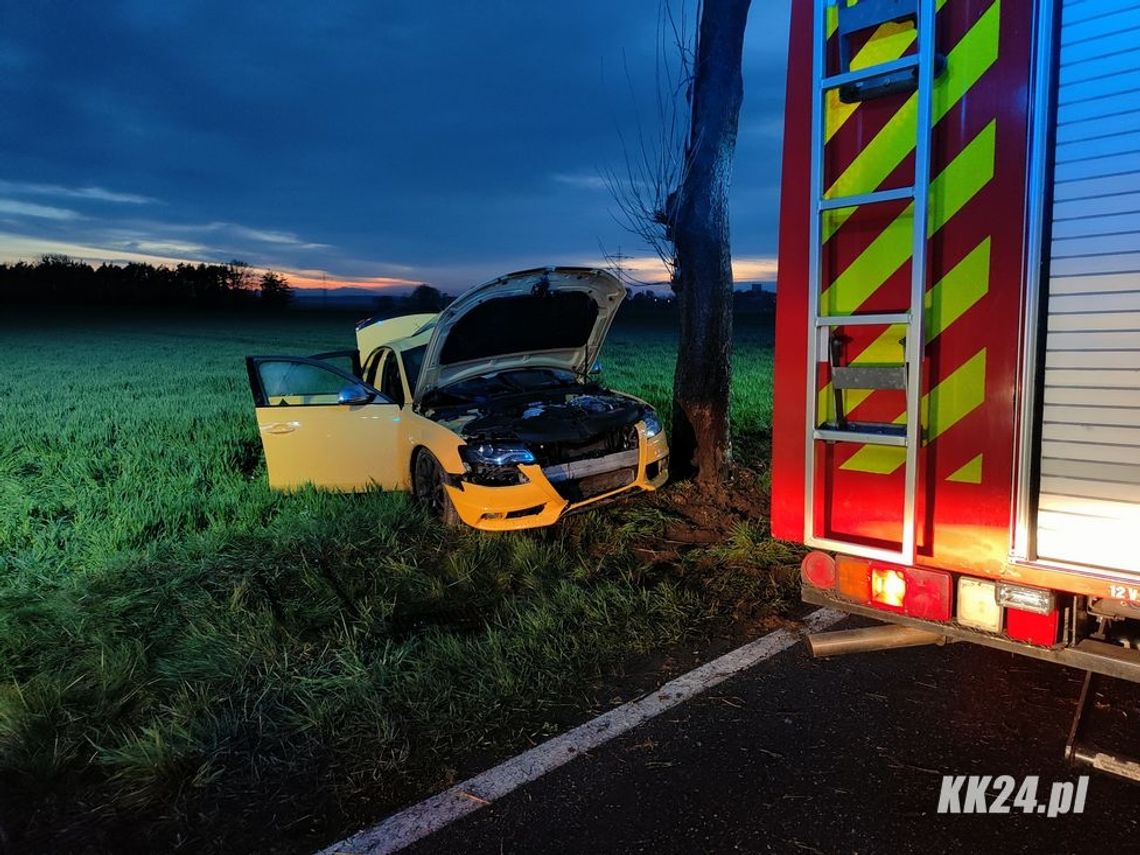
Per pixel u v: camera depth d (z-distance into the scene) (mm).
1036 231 2381
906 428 2650
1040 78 2340
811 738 3195
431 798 2918
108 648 3939
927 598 2709
